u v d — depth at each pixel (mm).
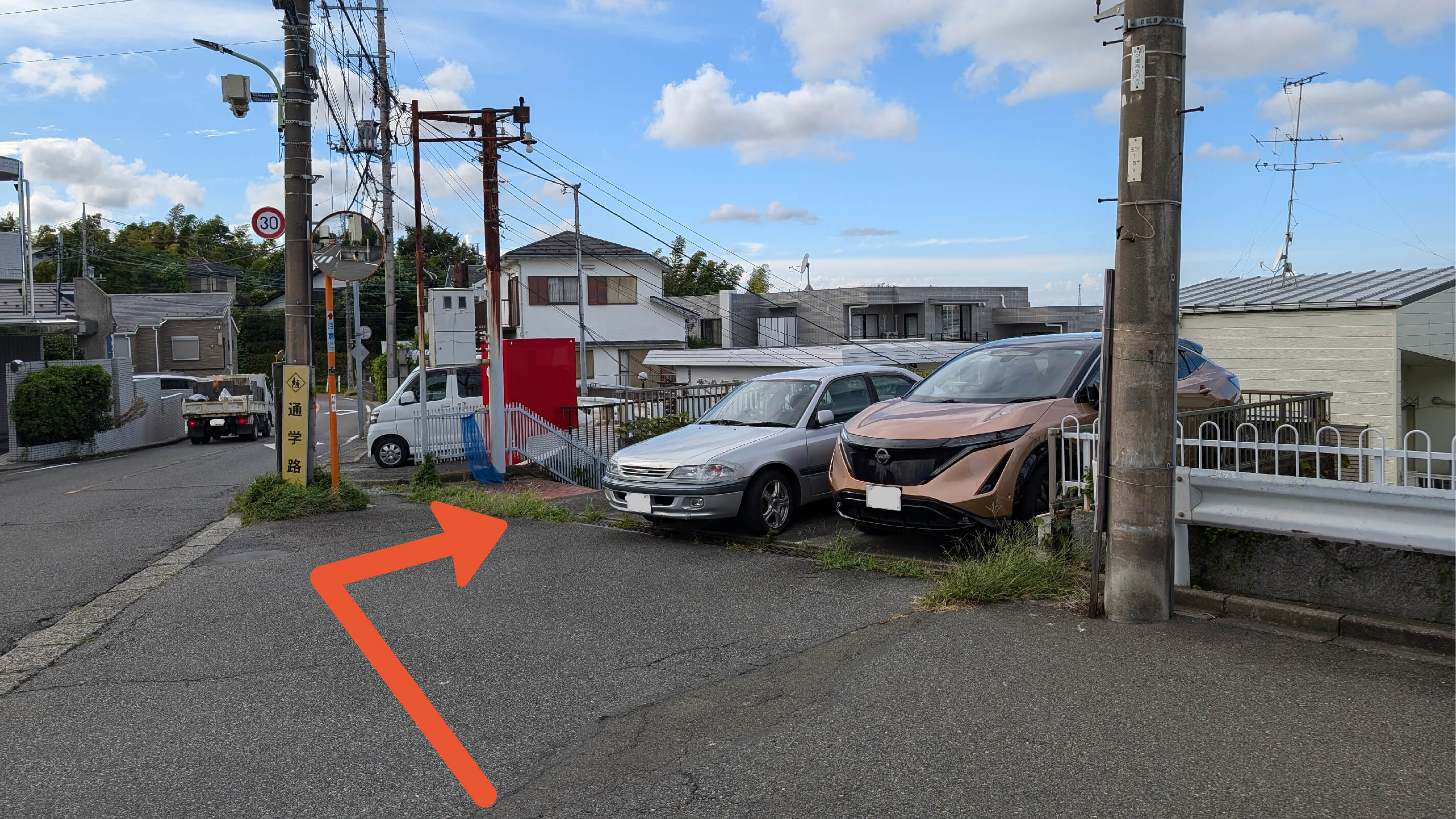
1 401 24562
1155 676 4465
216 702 4668
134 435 24266
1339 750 3623
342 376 61062
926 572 6676
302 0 11086
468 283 49031
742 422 9391
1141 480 5254
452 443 15070
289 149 11133
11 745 4188
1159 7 5090
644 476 8539
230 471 16547
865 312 48000
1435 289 11320
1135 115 5180
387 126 25281
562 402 13875
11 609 6727
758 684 4641
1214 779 3422
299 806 3504
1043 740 3809
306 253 11188
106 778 3799
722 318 49781
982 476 6770
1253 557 5488
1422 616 4898
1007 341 8750
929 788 3432
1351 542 4988
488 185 19219
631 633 5602
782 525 8602
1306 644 4863
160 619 6293
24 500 13234
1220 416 7395
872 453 7270
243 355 58125
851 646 5152
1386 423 11273
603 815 3340
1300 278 13789
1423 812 3152
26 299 24219
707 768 3693
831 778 3551
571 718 4309
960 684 4469
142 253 66688
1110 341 5363
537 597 6555
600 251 43531
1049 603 5738
